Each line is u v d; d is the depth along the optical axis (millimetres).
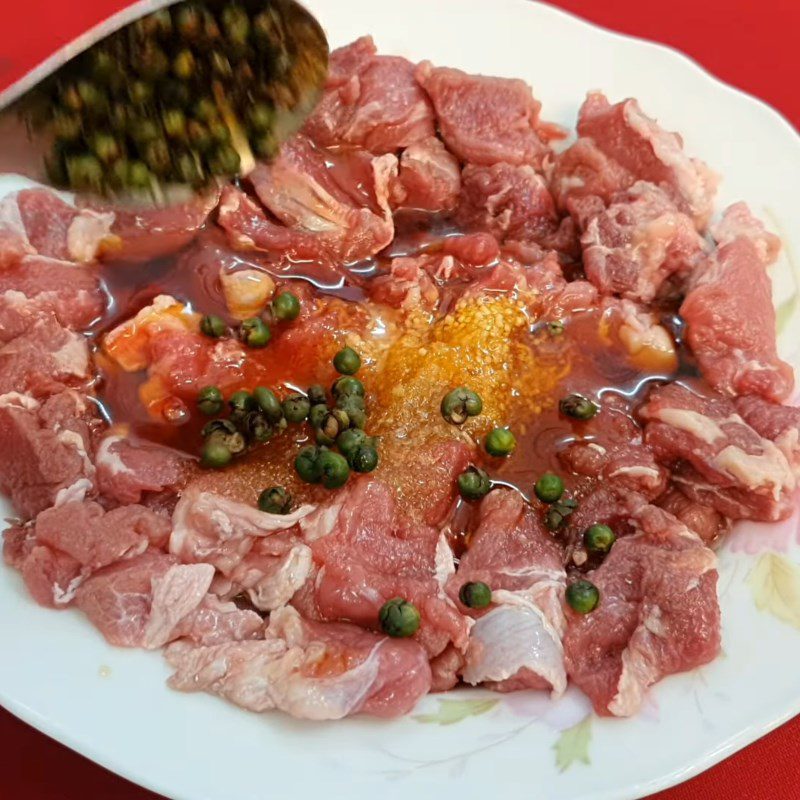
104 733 137
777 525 163
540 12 216
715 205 201
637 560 160
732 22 243
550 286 195
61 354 178
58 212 195
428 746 140
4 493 165
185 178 175
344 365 183
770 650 148
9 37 231
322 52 180
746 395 181
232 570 161
